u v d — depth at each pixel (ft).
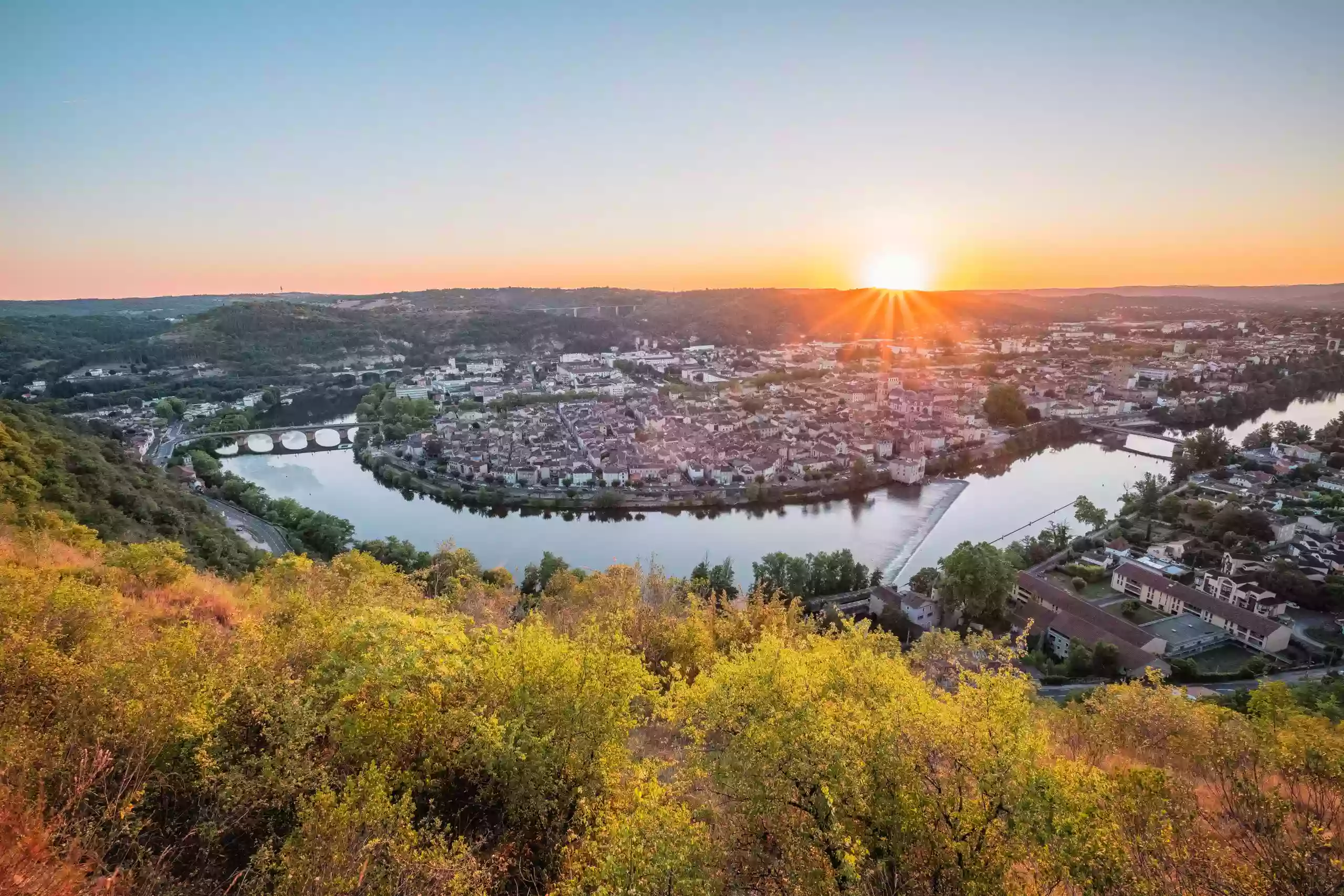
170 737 57.93
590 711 69.26
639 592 191.31
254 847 55.21
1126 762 95.71
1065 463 653.71
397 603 114.62
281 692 67.26
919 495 557.33
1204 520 438.81
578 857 56.75
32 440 299.17
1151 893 50.44
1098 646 265.13
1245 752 92.27
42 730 56.70
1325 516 433.89
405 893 47.21
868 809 56.80
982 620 312.50
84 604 83.30
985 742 59.72
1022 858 53.78
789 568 358.02
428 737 65.46
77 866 44.19
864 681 81.82
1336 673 249.96
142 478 376.89
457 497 557.74
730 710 69.56
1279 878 53.72
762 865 55.62
